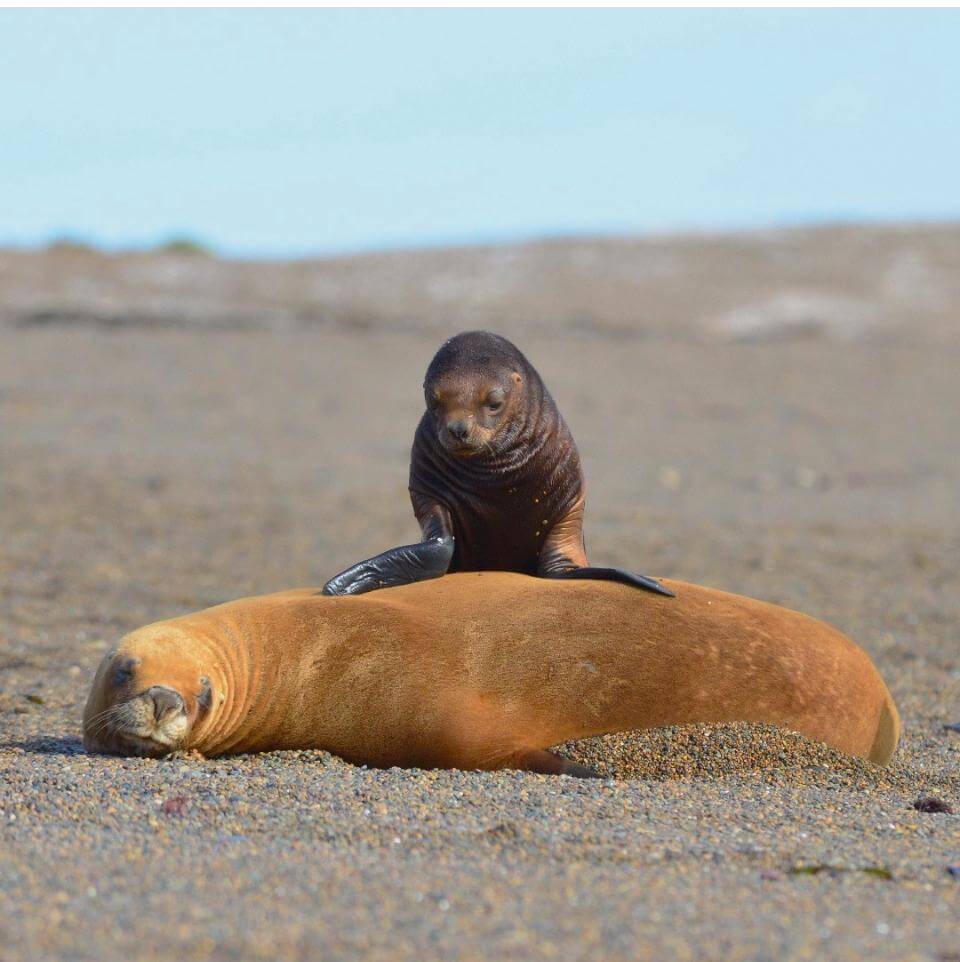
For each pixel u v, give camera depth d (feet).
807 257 536.83
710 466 284.61
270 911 53.72
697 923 53.31
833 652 89.97
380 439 307.78
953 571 192.03
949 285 499.51
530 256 536.01
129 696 84.64
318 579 173.88
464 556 101.76
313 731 86.69
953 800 82.84
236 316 453.58
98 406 332.19
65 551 189.98
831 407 356.38
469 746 83.87
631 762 84.12
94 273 495.82
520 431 97.04
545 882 58.34
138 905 54.08
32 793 73.61
